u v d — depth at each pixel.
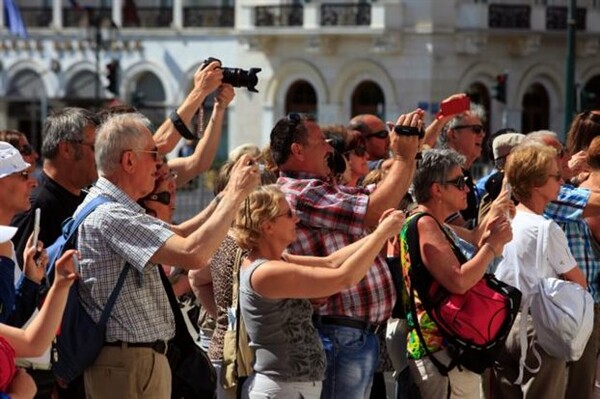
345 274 8.70
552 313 10.55
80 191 10.41
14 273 8.21
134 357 8.48
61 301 7.57
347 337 9.64
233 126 58.88
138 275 8.50
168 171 9.77
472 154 13.48
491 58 54.62
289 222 9.04
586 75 57.12
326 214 9.70
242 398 9.25
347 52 55.28
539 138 12.57
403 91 53.88
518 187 10.80
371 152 15.22
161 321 8.64
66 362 8.50
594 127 13.02
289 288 8.76
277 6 56.44
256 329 8.98
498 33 53.81
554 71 56.34
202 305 10.77
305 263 9.27
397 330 10.57
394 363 10.62
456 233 10.94
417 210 10.27
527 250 10.65
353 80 55.47
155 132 10.78
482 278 9.98
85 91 62.62
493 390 11.06
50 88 63.41
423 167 10.16
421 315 10.00
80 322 8.43
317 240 9.77
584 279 10.91
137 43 61.50
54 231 10.15
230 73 10.88
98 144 8.64
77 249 8.48
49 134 10.28
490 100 54.78
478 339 9.74
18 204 8.48
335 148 11.34
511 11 54.31
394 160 9.82
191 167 10.88
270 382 9.02
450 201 10.14
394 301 9.99
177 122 10.73
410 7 53.50
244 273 9.01
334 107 55.78
